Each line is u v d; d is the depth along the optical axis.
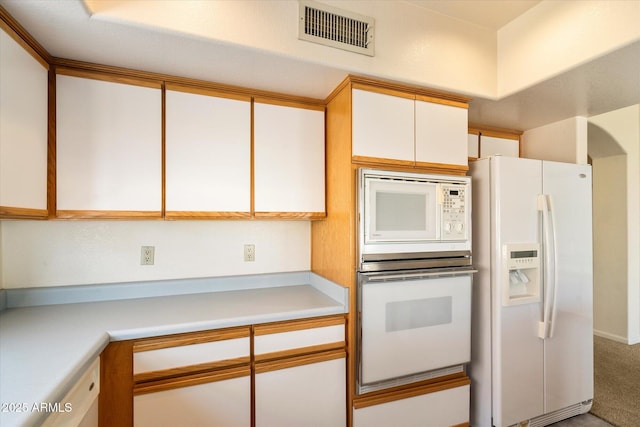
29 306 1.62
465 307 1.82
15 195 1.18
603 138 3.37
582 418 2.07
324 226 2.00
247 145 1.79
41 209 1.36
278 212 1.85
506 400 1.79
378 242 1.63
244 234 2.07
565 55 1.60
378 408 1.63
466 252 1.83
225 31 1.34
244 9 1.38
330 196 1.91
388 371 1.63
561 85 1.77
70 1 1.07
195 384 1.35
